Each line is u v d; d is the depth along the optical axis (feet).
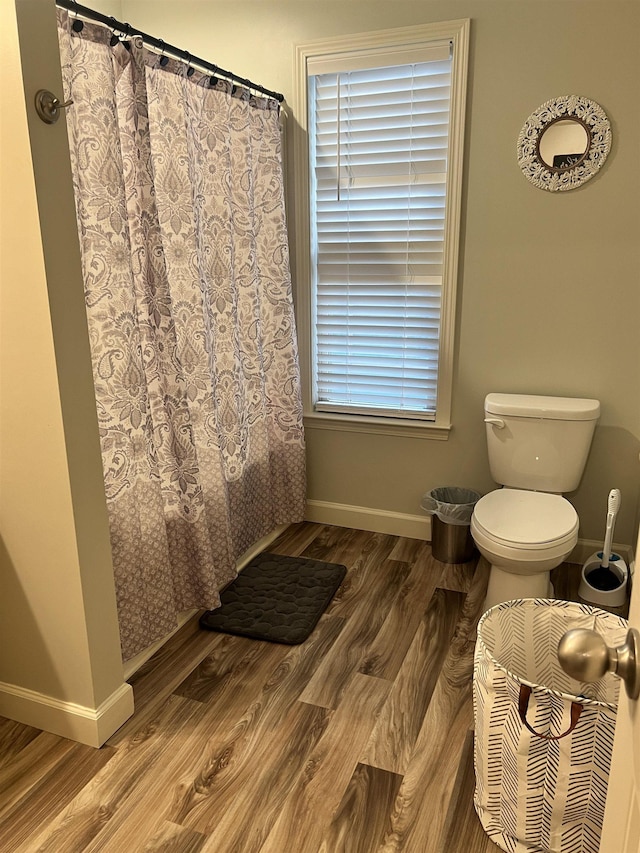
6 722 6.36
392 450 10.14
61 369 5.21
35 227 4.91
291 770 5.76
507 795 4.84
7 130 4.80
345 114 9.16
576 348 8.70
